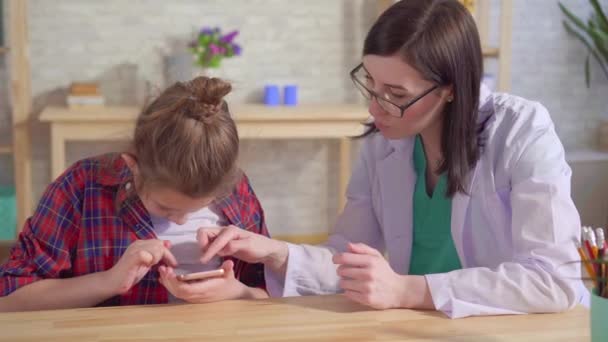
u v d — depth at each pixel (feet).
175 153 4.00
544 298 4.18
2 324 3.88
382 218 5.62
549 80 13.94
